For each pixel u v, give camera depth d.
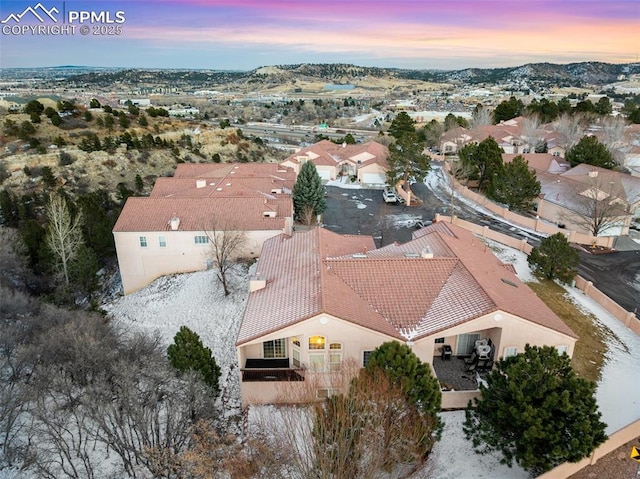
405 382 20.08
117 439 20.91
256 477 18.78
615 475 19.66
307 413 19.78
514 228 53.88
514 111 112.06
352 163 82.75
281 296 27.66
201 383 23.33
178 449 20.94
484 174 68.25
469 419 21.16
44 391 23.33
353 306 25.69
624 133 83.50
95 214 49.44
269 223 44.72
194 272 44.69
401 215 60.19
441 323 25.02
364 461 17.52
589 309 34.88
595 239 48.03
